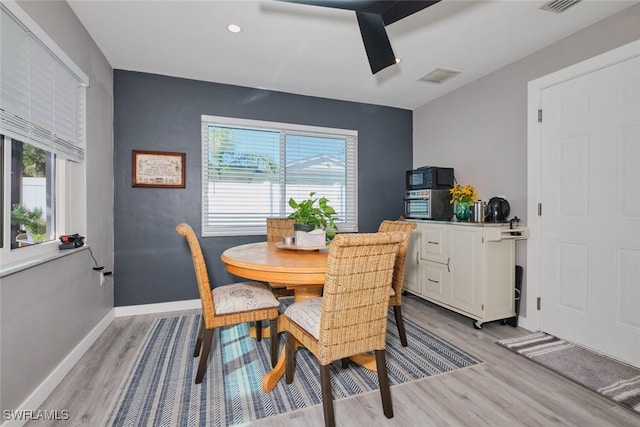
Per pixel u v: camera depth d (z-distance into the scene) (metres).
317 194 3.65
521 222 2.66
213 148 3.20
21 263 1.49
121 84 2.86
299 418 1.49
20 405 1.43
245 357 2.09
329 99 3.65
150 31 2.25
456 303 2.76
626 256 2.00
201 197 3.12
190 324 2.66
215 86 3.16
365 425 1.44
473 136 3.16
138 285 2.92
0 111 1.35
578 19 2.11
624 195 2.00
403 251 2.24
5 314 1.34
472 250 2.60
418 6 1.47
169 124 3.00
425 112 3.85
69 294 1.92
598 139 2.14
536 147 2.54
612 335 2.06
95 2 1.93
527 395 1.67
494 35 2.31
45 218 1.89
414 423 1.45
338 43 2.42
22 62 1.52
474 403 1.60
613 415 1.51
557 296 2.40
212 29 2.23
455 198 3.08
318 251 2.11
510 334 2.48
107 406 1.56
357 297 1.40
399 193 4.01
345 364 1.94
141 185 2.91
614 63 2.04
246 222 3.32
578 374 1.87
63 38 1.89
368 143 3.86
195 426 1.43
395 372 1.91
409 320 2.81
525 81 2.63
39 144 1.65
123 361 2.02
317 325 1.48
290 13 2.04
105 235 2.62
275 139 3.45
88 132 2.27
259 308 1.87
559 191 2.38
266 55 2.61
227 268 1.87
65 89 1.95
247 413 1.52
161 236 2.99
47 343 1.66
